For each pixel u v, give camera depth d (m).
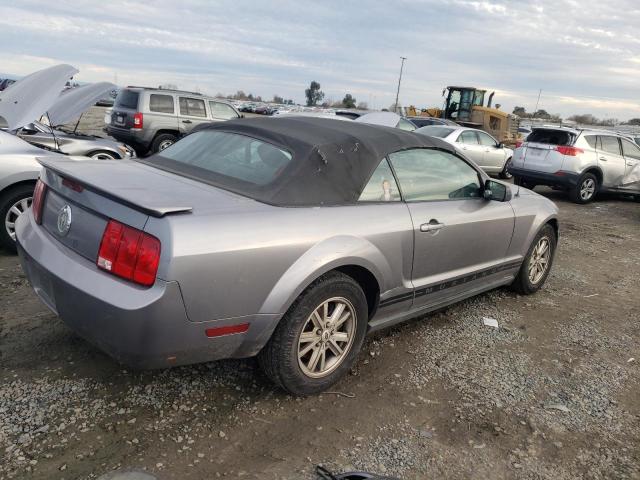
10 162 5.04
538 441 2.92
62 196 2.95
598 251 7.52
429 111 29.53
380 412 3.06
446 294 4.05
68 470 2.39
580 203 12.01
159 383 3.13
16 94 5.93
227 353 2.78
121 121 13.13
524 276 5.03
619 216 10.80
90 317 2.55
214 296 2.56
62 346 3.44
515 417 3.12
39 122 8.71
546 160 11.80
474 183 4.27
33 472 2.37
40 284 2.94
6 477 2.32
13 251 5.27
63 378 3.09
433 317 4.52
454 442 2.85
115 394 2.99
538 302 5.11
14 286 4.42
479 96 26.55
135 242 2.48
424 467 2.63
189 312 2.51
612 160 12.05
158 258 2.42
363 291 3.35
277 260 2.74
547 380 3.60
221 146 3.49
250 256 2.64
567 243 7.87
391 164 3.55
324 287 2.97
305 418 2.95
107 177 2.92
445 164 4.01
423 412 3.10
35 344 3.45
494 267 4.48
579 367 3.83
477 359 3.81
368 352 3.78
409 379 3.45
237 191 2.98
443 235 3.77
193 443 2.66
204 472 2.46
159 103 13.02
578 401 3.36
